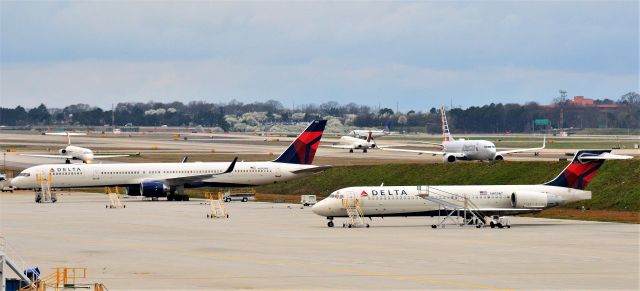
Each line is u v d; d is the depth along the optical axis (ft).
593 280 655.76
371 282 647.56
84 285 638.12
